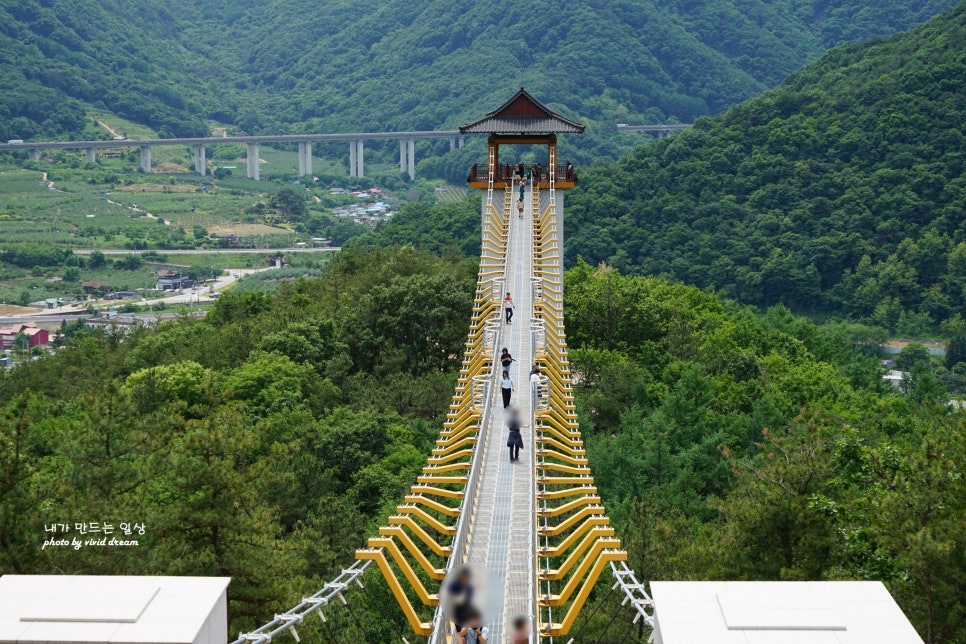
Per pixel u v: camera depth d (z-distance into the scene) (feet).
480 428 160.35
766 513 155.74
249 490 158.81
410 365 328.90
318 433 256.73
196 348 355.56
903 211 654.12
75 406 296.92
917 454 147.84
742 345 405.59
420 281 344.49
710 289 594.24
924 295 618.03
